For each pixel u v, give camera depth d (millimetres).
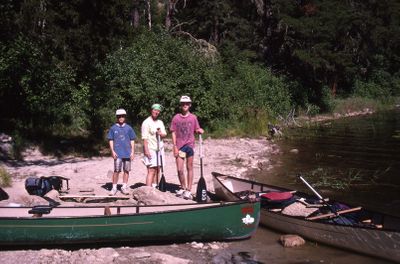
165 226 7578
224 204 7773
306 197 9430
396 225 7777
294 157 16766
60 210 8094
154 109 9734
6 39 15805
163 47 21406
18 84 15672
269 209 9070
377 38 39719
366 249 7418
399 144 19906
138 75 19453
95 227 7344
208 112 20547
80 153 15477
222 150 17547
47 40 17500
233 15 36562
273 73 32875
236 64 29734
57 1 17844
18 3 17188
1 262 6793
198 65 20922
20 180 11461
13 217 7129
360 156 17016
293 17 34906
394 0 40094
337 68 37719
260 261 7203
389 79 46688
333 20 34281
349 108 37656
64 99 17734
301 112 32688
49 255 7066
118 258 7066
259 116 23516
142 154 15695
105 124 18406
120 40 20094
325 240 7902
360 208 8344
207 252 7531
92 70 19031
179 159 9734
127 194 10016
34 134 16328
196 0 37094
